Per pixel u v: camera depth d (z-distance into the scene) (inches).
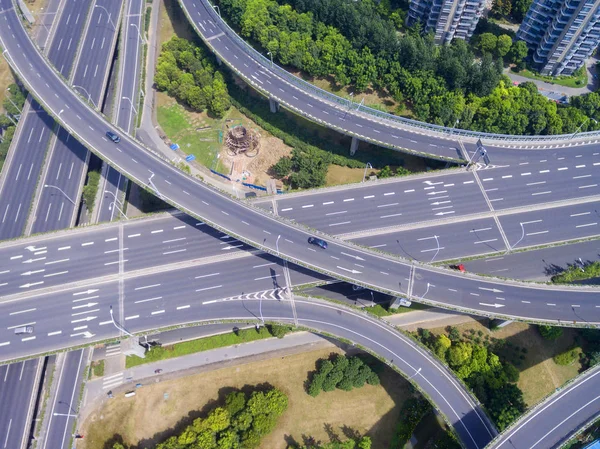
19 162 4987.7
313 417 3814.0
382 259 3971.5
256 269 4116.6
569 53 5792.3
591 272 4291.3
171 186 4279.0
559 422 3270.2
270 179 5236.2
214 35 6018.7
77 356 3823.8
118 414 3799.2
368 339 3826.3
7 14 5831.7
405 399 3887.8
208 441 3442.4
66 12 6599.4
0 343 3629.4
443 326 4242.1
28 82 5039.4
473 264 4471.0
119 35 6323.8
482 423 3422.7
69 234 4242.1
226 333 4190.5
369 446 3540.8
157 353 4025.6
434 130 5004.9
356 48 5836.6
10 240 4153.5
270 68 5634.8
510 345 4106.8
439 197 4547.2
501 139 4977.9
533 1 5782.5
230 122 5767.7
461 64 5393.7
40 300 3853.3
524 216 4429.1
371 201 4510.3
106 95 5994.1
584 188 4638.3
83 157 5014.8
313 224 4328.3
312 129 5620.1
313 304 3986.2
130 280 4001.0
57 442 3486.7
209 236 4298.7
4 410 3575.3
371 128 5022.1
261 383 3964.1
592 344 4084.6
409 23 6692.9
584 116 5211.6
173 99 5974.4
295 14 6117.1
